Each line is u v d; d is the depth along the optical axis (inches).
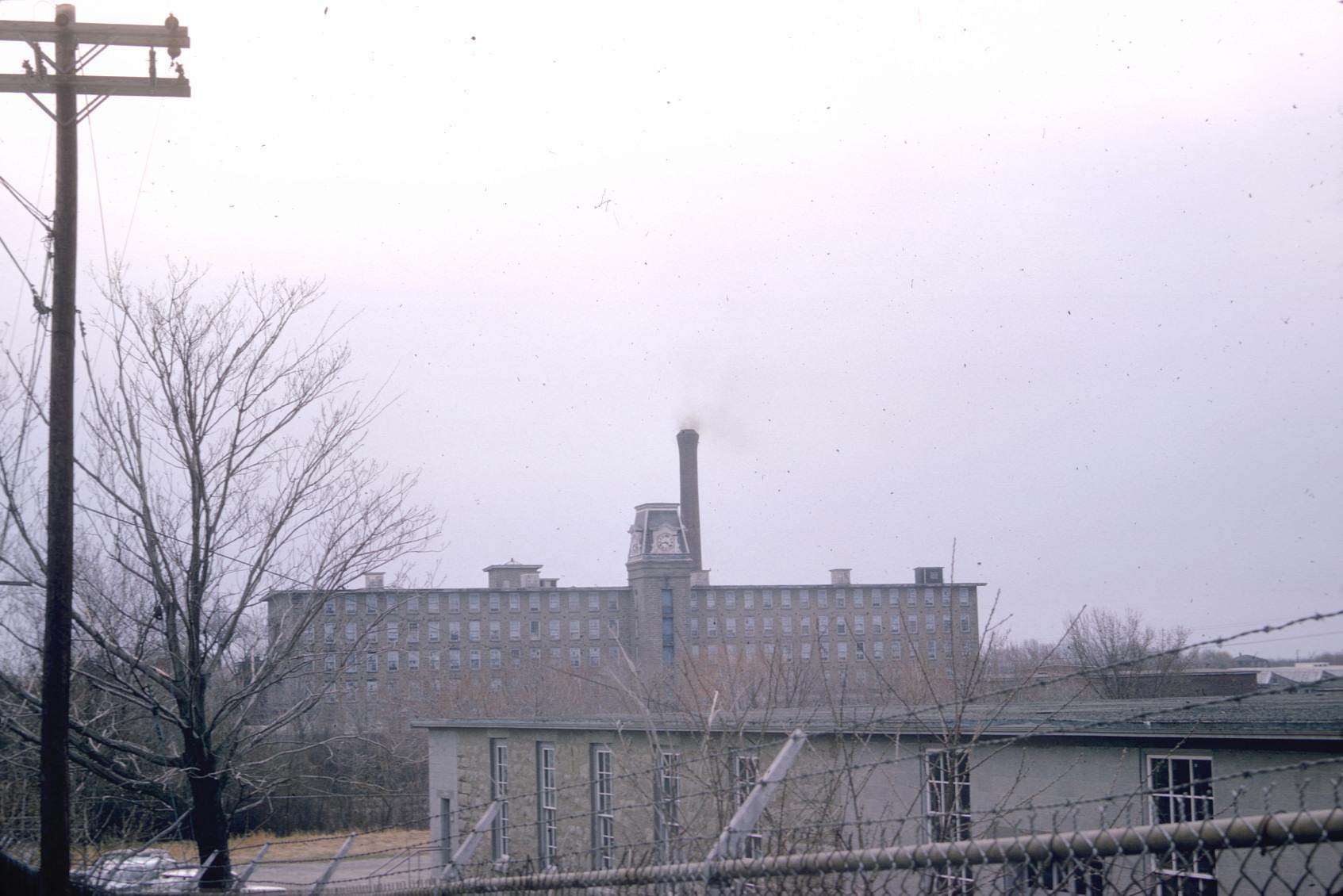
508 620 4232.3
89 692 809.5
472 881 302.4
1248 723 472.4
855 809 281.0
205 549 794.8
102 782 847.1
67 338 525.0
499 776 1096.2
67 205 534.0
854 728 311.9
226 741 808.3
